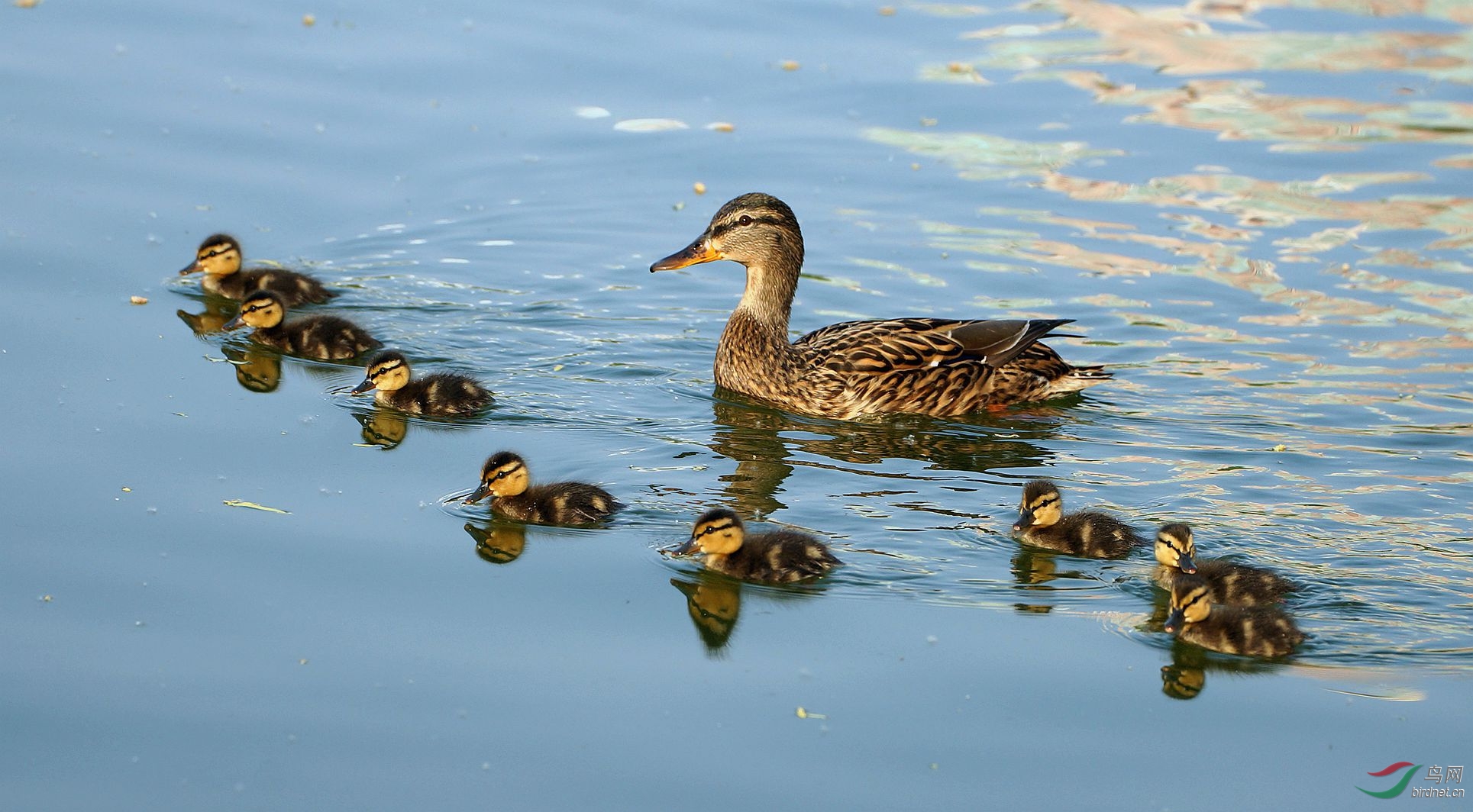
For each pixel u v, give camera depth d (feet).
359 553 37.27
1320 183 63.41
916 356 46.96
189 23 72.74
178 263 53.67
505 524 39.11
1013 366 47.70
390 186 60.70
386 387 45.32
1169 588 36.58
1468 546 37.99
